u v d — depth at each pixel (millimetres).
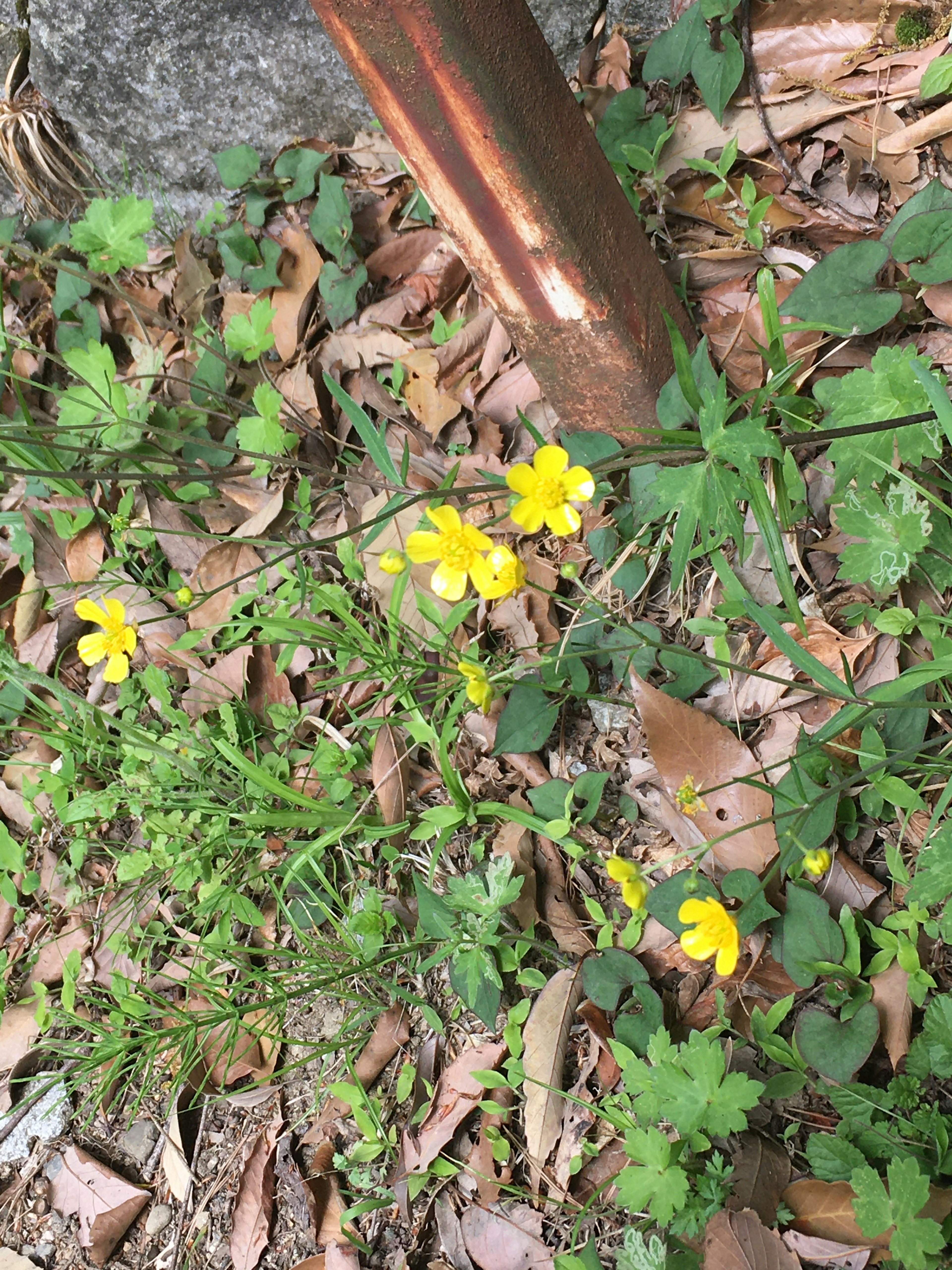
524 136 270
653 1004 294
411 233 431
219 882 364
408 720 359
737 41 369
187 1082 342
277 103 458
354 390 424
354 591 393
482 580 274
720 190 364
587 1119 300
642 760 336
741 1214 261
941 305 324
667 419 317
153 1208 341
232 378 443
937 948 290
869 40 356
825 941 284
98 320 475
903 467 310
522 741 343
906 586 315
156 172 494
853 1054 271
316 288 437
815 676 263
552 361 321
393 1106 324
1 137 495
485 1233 297
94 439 399
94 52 460
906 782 298
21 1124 364
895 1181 241
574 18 414
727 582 318
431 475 395
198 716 399
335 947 334
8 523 441
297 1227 319
